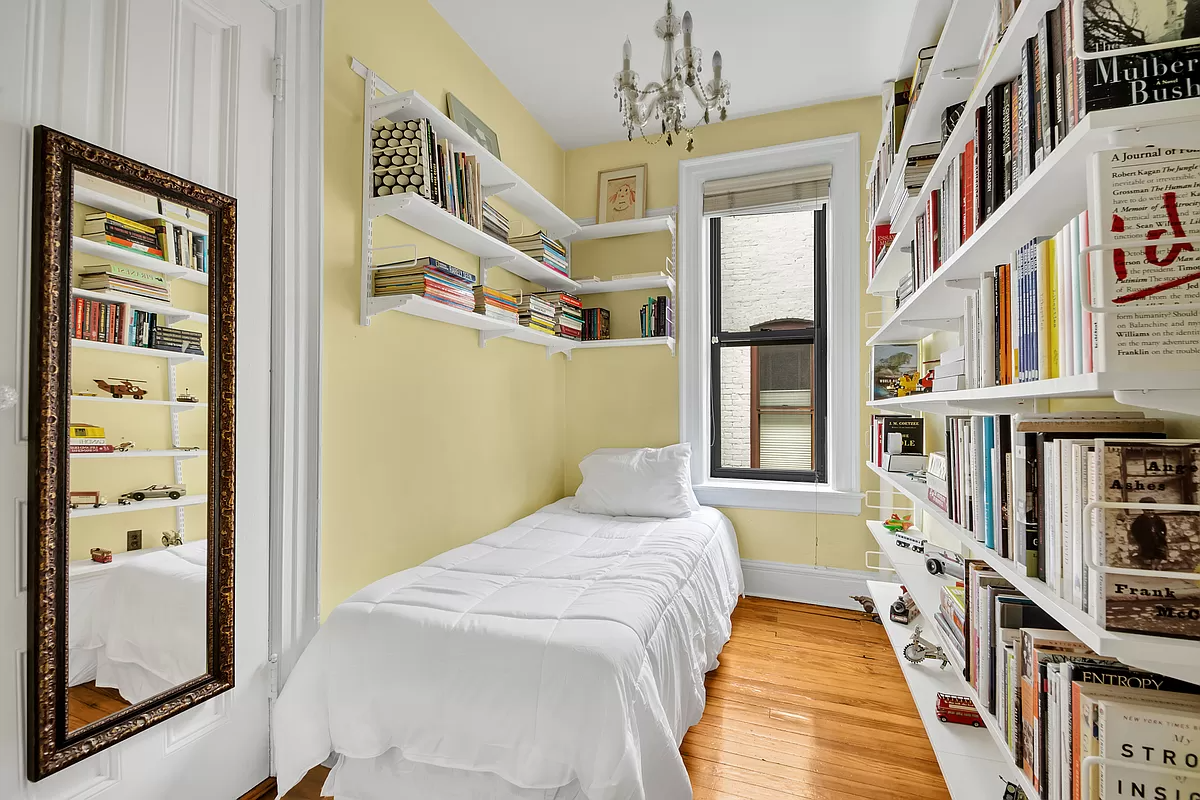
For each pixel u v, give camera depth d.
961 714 1.45
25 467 1.15
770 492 3.26
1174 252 0.64
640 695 1.39
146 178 1.34
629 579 1.88
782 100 3.16
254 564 1.64
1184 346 0.64
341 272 1.92
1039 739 0.92
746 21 2.47
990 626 1.18
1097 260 0.67
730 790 1.60
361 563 1.98
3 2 1.13
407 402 2.22
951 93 1.53
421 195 2.00
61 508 1.17
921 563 2.13
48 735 1.15
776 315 3.43
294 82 1.77
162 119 1.42
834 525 3.16
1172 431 0.93
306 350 1.79
